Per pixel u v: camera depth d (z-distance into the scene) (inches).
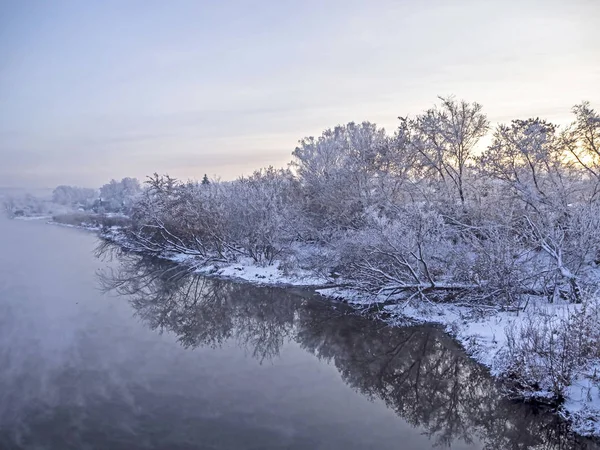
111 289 1075.3
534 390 448.1
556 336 490.6
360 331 731.4
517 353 481.1
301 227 1320.1
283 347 679.7
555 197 775.7
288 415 458.3
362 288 877.2
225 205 1413.6
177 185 1549.0
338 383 543.2
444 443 406.3
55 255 1581.0
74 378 544.4
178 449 391.9
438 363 592.4
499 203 882.8
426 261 852.0
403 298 840.3
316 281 1063.6
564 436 391.5
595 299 514.3
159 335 730.8
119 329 756.0
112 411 461.7
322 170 1466.5
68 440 406.0
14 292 1001.5
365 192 1195.9
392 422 447.5
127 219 2437.3
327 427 434.3
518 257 724.0
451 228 887.7
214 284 1124.5
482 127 1055.6
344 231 1190.9
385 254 830.5
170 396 498.3
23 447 394.9
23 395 496.4
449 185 1095.0
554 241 663.8
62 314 836.6
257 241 1256.8
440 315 753.0
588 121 784.9
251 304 936.9
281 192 1501.0
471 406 477.7
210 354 643.5
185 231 1446.9
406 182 1133.1
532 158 855.7
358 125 1466.5
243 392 513.7
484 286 711.7
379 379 554.9
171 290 1087.0
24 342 673.6
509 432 418.6
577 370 438.0
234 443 402.9
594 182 810.2
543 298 687.7
